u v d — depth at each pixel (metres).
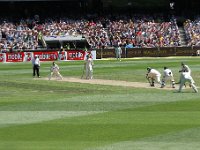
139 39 159.25
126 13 174.50
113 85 73.38
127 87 70.44
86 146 32.66
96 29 162.00
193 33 164.00
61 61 136.12
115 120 42.00
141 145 32.81
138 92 63.59
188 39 162.50
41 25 161.12
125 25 165.50
